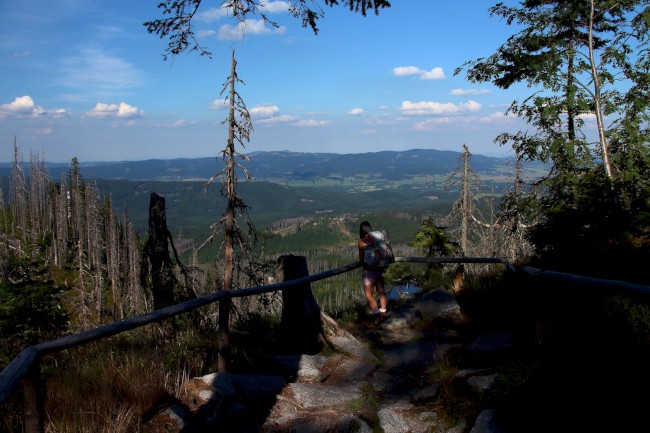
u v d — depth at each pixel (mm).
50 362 5551
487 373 4922
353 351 6688
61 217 82125
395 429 4250
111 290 60844
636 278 4996
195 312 9719
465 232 18094
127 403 4223
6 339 7410
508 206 13742
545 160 13406
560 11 13281
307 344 6914
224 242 14484
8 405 3666
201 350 6352
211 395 4691
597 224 6359
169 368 5293
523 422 3676
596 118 12836
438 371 5754
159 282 14281
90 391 4379
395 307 9219
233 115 13797
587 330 3984
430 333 7637
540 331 4281
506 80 13883
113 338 6629
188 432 4074
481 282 9547
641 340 3602
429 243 14805
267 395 5008
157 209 14336
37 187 106562
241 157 14094
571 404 3498
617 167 12328
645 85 12227
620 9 13156
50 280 8336
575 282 3918
